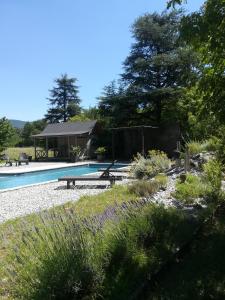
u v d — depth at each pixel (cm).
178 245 538
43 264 376
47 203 1063
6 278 440
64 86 6862
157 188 1114
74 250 397
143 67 3300
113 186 1298
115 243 455
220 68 530
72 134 3306
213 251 546
